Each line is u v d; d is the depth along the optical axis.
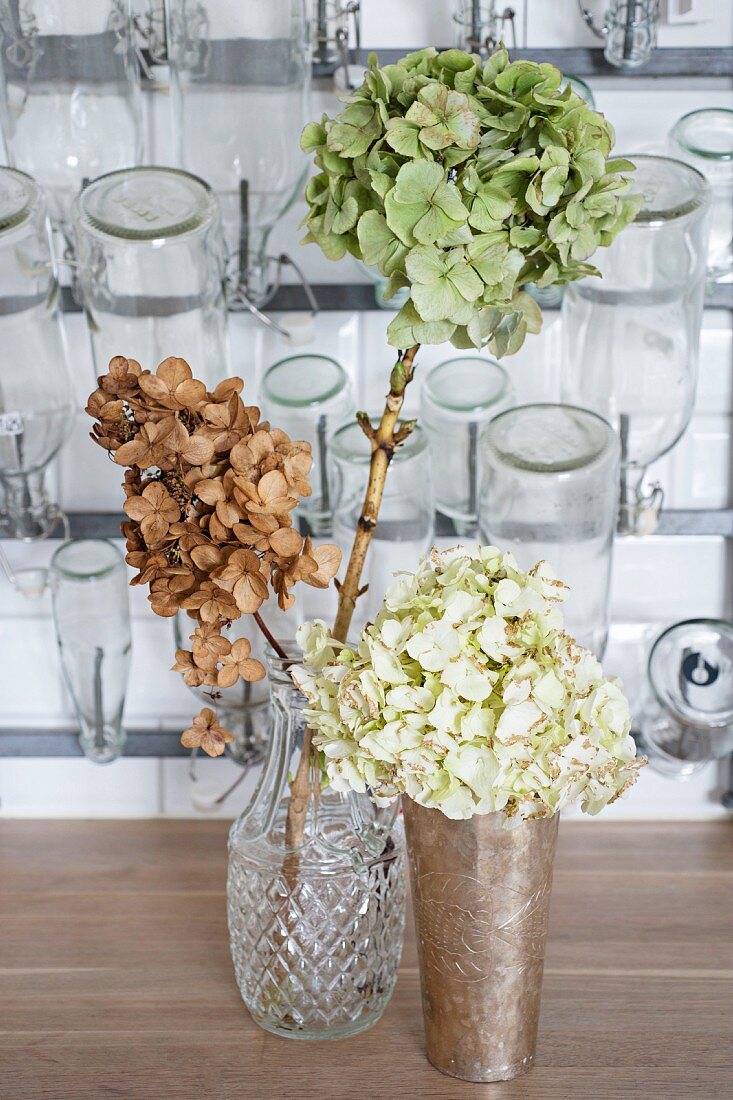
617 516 1.04
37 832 1.17
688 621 1.05
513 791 0.73
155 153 1.05
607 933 1.02
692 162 0.98
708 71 1.00
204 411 0.71
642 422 0.97
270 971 0.89
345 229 0.75
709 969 0.98
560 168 0.70
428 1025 0.87
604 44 1.00
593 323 0.95
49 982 0.98
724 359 1.09
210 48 0.89
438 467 1.04
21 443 0.96
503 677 0.73
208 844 1.15
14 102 0.92
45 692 1.17
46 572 1.07
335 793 0.87
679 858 1.12
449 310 0.72
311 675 0.77
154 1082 0.88
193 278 0.90
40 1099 0.86
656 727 1.09
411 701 0.72
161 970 0.99
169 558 0.73
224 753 1.14
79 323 1.07
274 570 0.78
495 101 0.73
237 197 0.95
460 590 0.75
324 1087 0.87
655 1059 0.89
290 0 0.89
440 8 1.00
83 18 0.89
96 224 0.88
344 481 0.99
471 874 0.79
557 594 0.77
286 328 1.03
